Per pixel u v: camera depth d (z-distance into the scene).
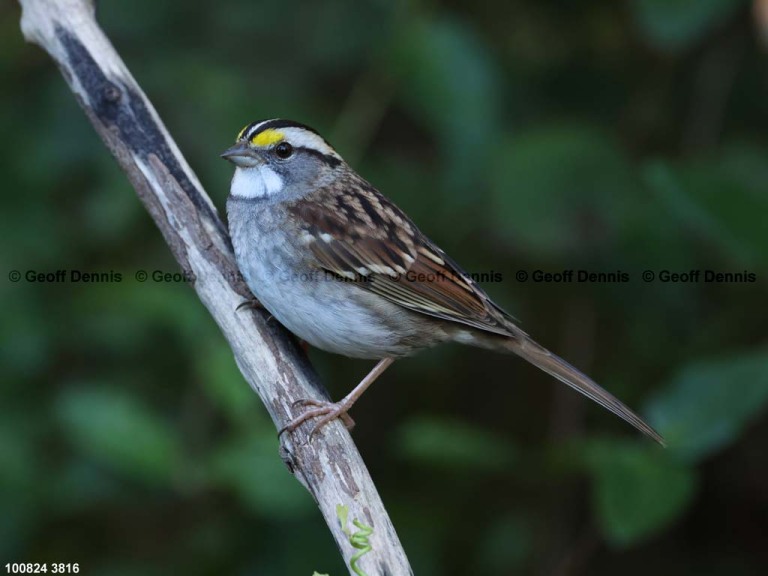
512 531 11.03
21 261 10.45
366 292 8.52
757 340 10.77
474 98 10.09
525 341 9.05
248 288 8.24
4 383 10.22
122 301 9.97
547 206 10.20
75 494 9.85
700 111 11.33
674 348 11.05
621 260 10.63
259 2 11.09
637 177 10.32
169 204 8.20
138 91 8.30
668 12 9.73
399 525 10.78
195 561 10.05
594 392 8.89
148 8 10.91
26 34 8.46
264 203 8.55
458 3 11.55
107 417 8.94
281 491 8.80
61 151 10.63
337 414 7.51
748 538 11.92
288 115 10.44
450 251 11.16
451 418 12.11
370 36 11.05
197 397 10.25
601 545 11.87
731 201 9.05
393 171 11.24
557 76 11.71
